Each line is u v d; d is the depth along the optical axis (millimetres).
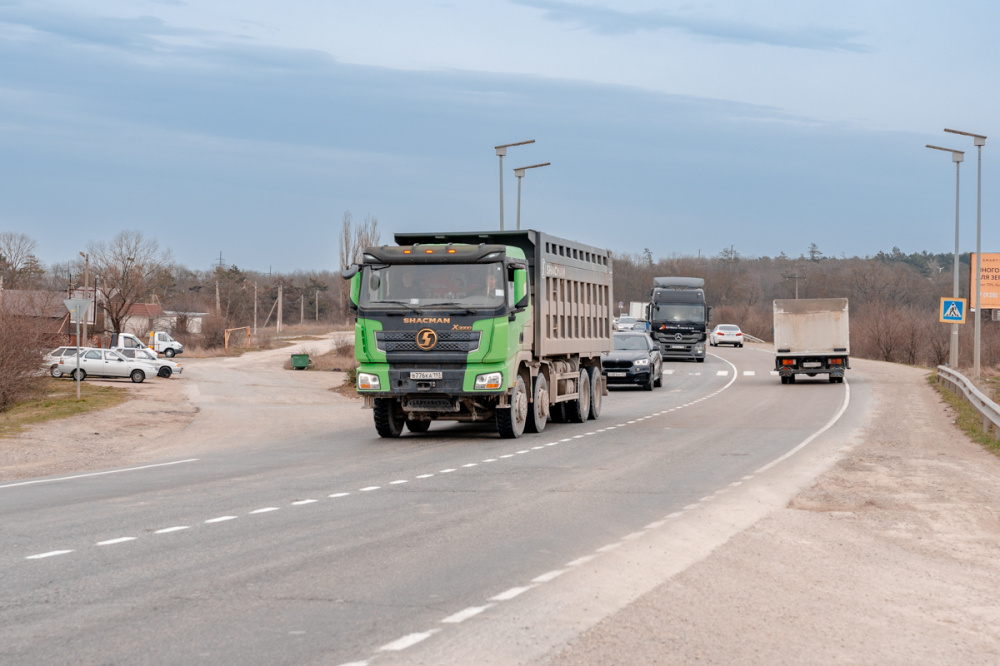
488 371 17562
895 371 47969
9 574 7508
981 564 8266
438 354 17594
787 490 12180
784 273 133750
